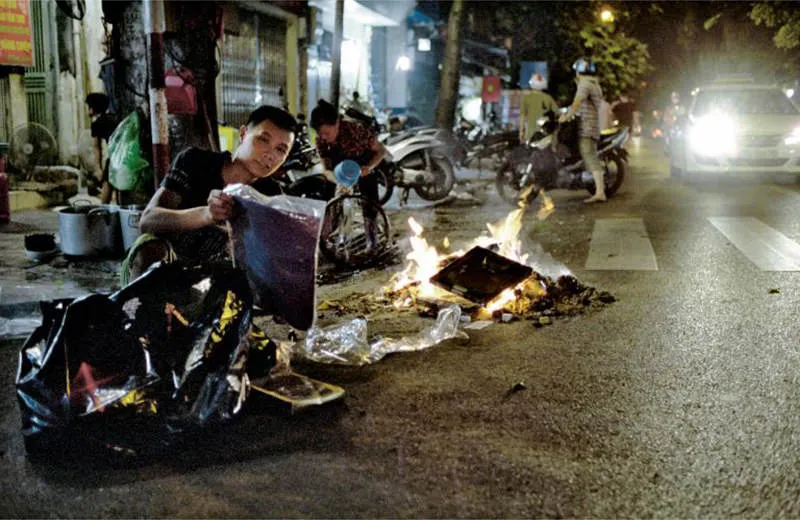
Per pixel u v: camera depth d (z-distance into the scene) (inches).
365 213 314.0
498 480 130.3
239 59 604.4
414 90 1098.7
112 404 135.6
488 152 690.2
